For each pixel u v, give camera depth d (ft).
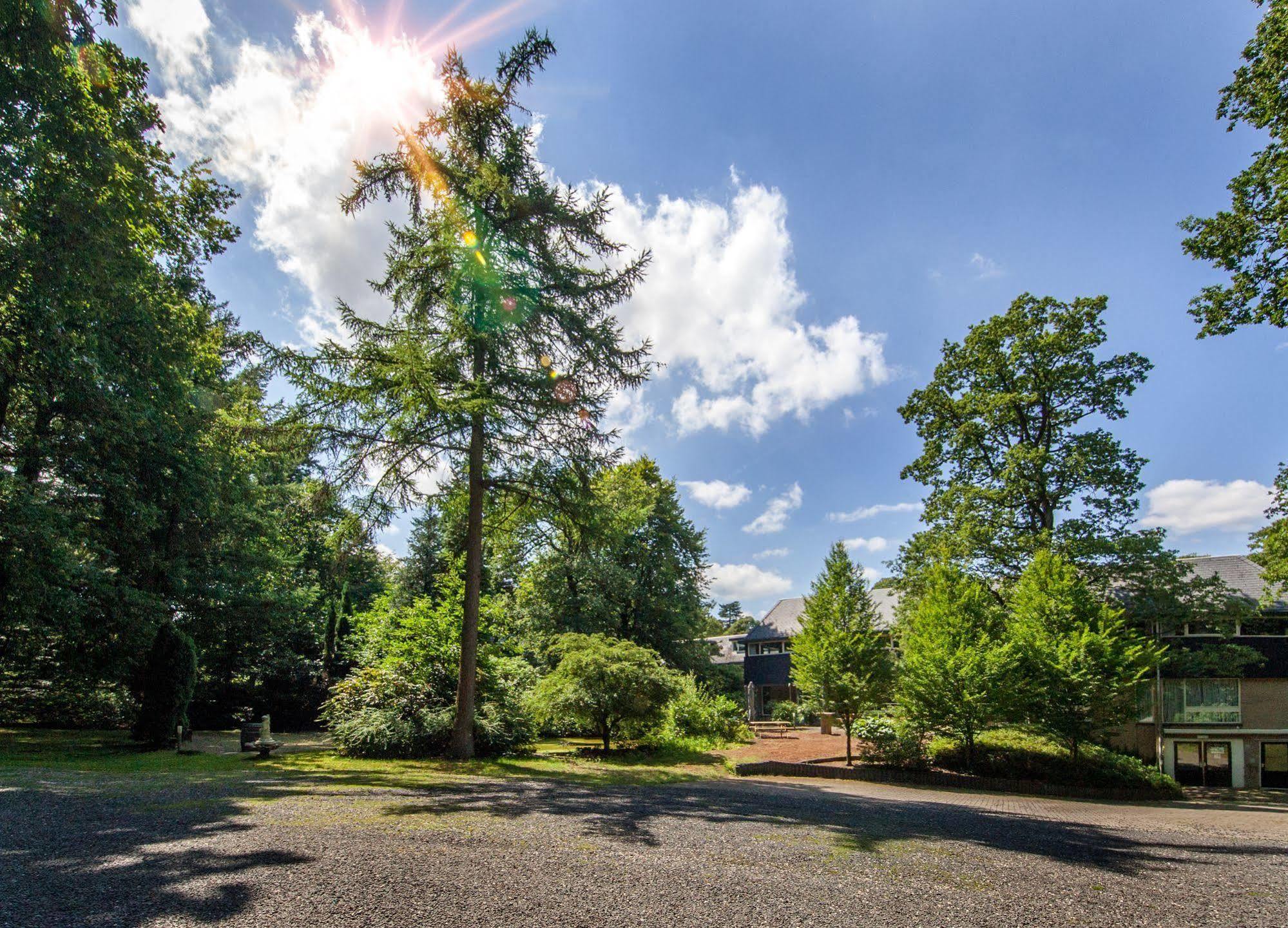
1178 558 82.38
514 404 44.73
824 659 55.93
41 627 53.67
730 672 134.10
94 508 57.93
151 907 12.71
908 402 89.81
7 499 45.65
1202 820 37.55
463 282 45.47
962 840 22.40
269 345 40.22
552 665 84.74
